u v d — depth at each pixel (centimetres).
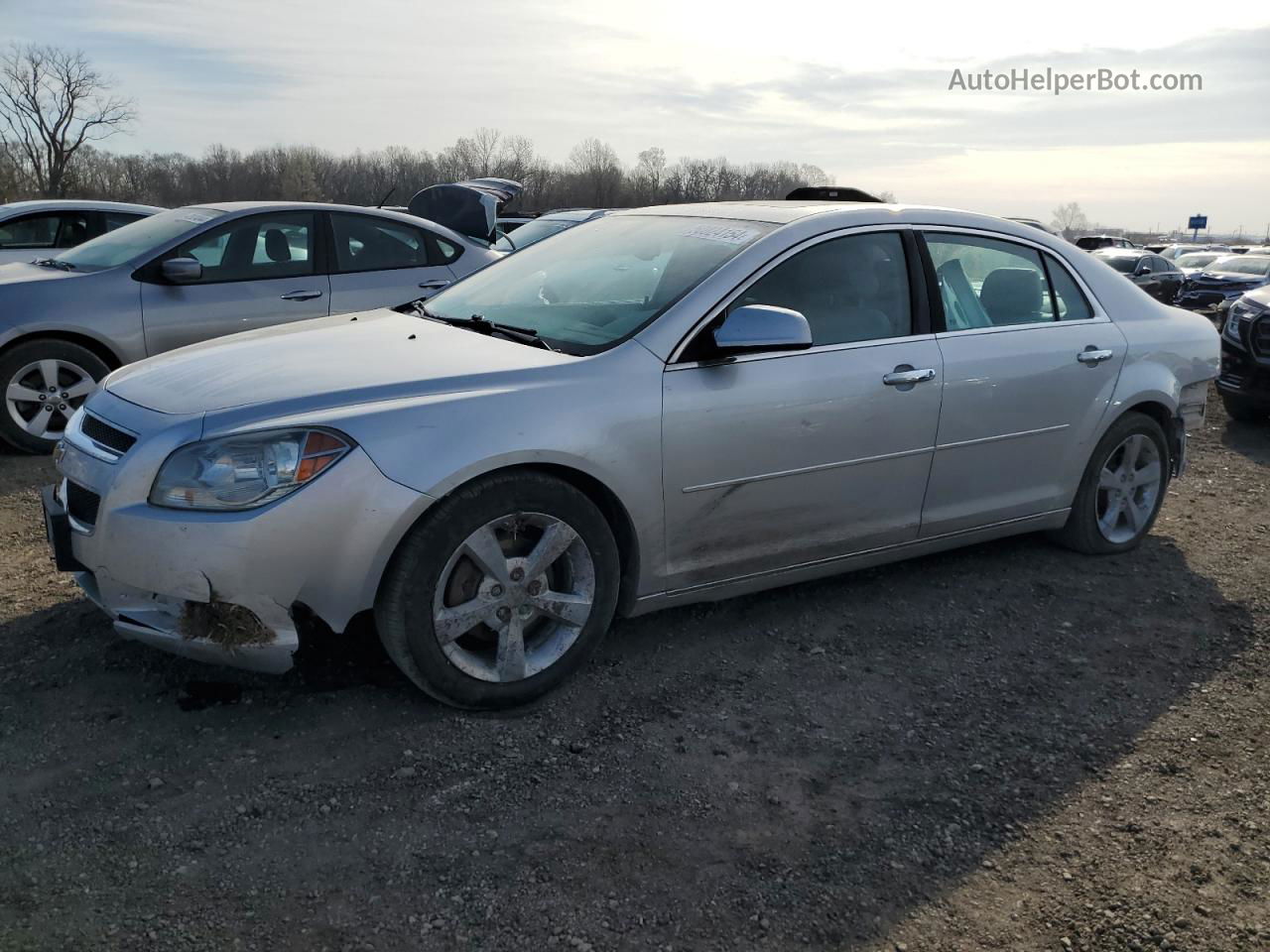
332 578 289
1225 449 766
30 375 627
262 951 220
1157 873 261
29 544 460
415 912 233
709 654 371
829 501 379
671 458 336
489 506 305
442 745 301
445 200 1184
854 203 415
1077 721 336
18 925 222
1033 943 235
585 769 294
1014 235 444
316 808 269
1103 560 486
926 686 356
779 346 335
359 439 288
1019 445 432
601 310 364
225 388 309
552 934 229
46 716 306
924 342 397
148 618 293
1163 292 2803
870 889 250
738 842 265
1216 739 328
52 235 987
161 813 263
